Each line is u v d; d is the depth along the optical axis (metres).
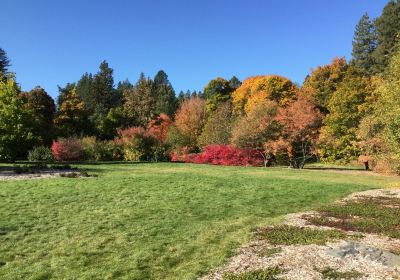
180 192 15.91
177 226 10.57
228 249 8.34
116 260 7.81
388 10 59.56
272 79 54.81
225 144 40.50
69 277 6.93
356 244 8.20
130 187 16.59
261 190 17.33
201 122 55.28
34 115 44.72
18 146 30.16
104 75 85.38
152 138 42.75
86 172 21.62
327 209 13.20
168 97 84.81
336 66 49.91
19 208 12.02
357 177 25.75
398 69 17.55
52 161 34.28
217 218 11.68
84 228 10.09
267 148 36.12
